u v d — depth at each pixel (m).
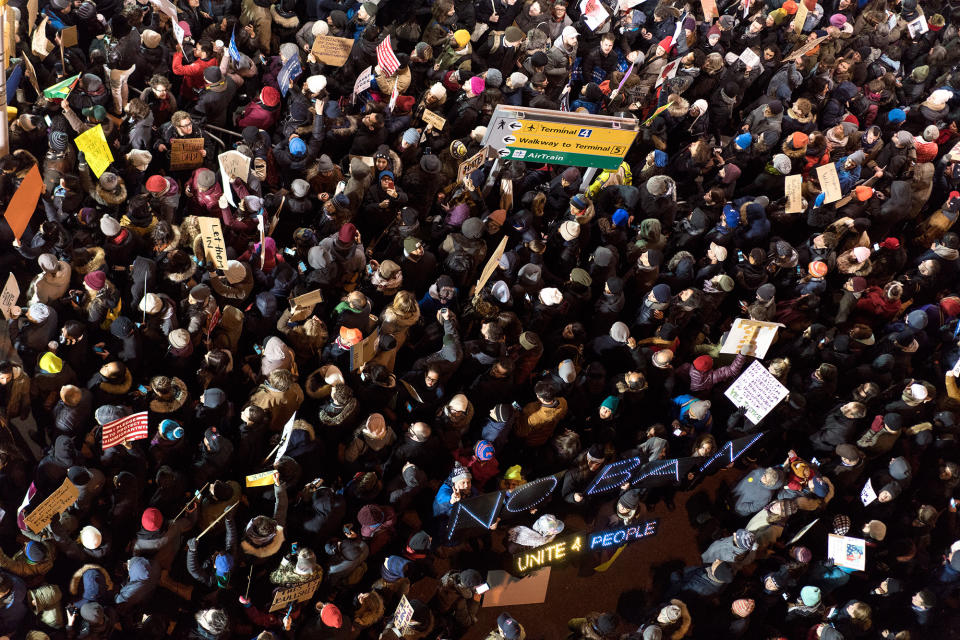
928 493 12.42
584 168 14.14
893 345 12.88
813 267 12.88
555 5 15.37
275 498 9.69
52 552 9.08
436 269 12.44
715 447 11.91
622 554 11.87
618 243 12.85
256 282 11.12
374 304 11.80
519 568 10.94
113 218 10.73
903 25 17.50
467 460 11.04
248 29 13.54
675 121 14.57
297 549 9.64
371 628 10.24
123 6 13.34
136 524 9.91
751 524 11.44
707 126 14.80
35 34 11.86
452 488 10.35
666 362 11.52
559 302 11.60
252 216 11.16
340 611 9.86
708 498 12.44
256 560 9.91
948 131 16.36
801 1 16.41
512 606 11.20
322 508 9.70
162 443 9.55
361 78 12.94
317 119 12.31
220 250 10.45
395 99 13.03
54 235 10.64
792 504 10.97
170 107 12.28
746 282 13.00
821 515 11.98
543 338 12.23
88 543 8.99
